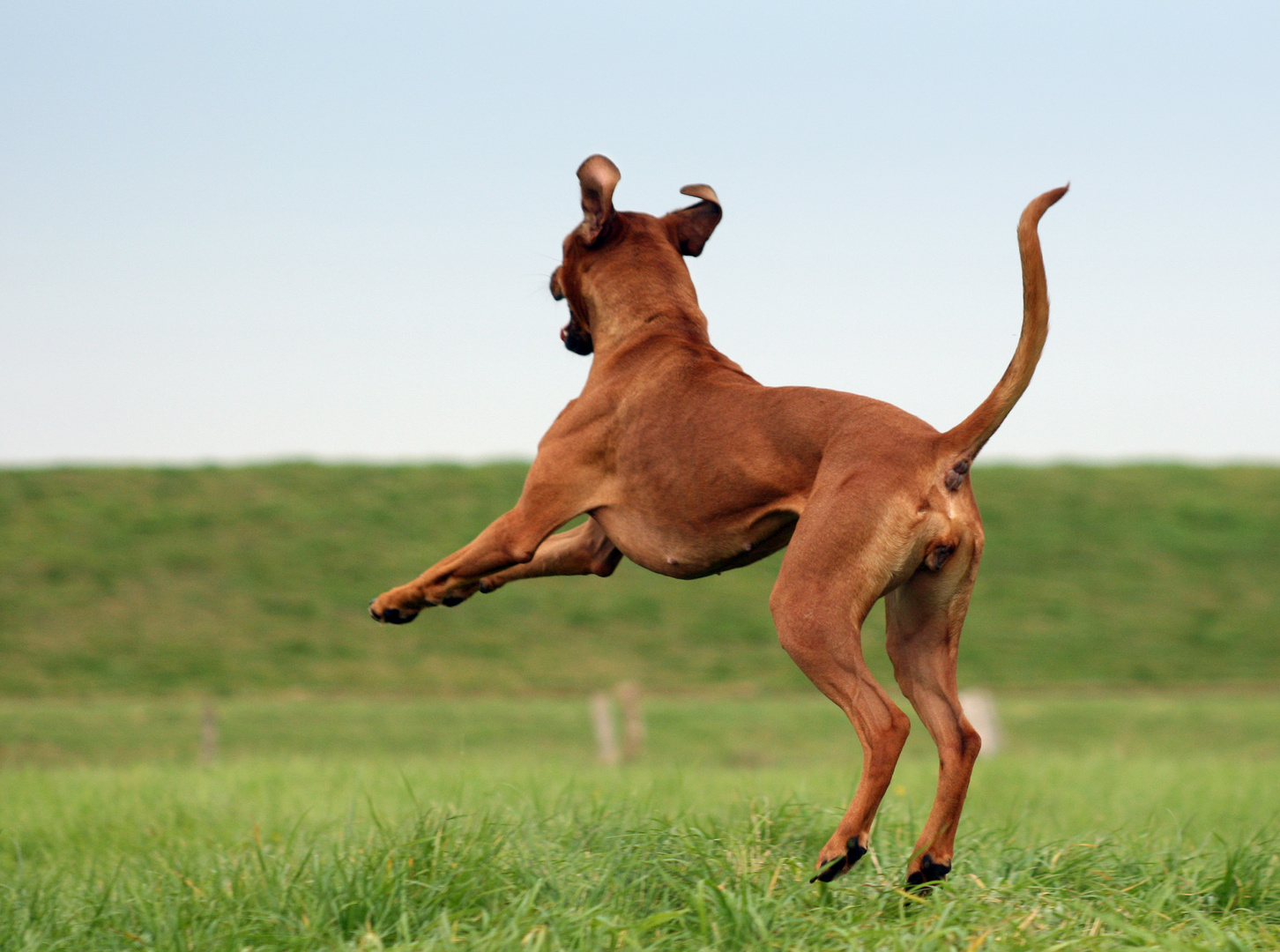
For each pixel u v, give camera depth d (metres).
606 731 15.84
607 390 5.38
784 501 4.74
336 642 21.86
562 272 5.96
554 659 21.39
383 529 26.98
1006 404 4.38
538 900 4.26
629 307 5.59
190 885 4.50
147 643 21.52
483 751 16.11
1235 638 22.08
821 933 3.81
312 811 7.20
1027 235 4.36
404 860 4.47
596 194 5.70
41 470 29.69
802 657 4.38
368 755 15.65
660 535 5.15
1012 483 30.00
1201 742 16.62
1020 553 26.06
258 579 24.34
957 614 4.62
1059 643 21.92
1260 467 31.31
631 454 5.20
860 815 4.25
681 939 3.86
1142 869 4.71
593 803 5.99
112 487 28.78
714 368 5.23
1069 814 7.52
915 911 4.16
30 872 5.46
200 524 26.89
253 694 19.42
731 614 23.58
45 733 16.73
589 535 5.76
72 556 24.88
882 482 4.37
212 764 12.18
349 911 4.07
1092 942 3.67
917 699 4.67
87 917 4.32
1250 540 26.50
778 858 4.78
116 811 7.34
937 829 4.47
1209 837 6.35
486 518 27.72
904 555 4.38
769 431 4.78
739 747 16.39
